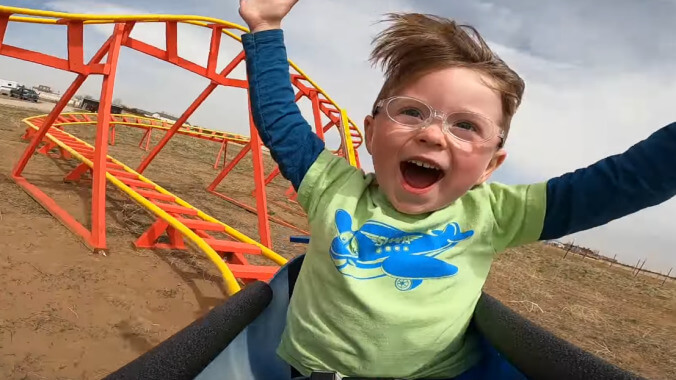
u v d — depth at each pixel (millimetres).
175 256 1578
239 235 1647
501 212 420
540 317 1902
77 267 1304
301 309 413
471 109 369
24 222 1578
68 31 1455
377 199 425
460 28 400
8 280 1146
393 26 407
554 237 410
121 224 1799
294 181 465
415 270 390
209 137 4062
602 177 383
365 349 377
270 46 497
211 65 1795
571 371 267
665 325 2166
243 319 375
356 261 398
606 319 2059
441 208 412
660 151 366
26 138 3438
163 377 254
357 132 3154
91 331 1002
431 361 389
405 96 379
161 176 3398
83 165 2340
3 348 878
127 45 1592
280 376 426
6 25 1377
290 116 478
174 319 1140
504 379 403
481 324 392
